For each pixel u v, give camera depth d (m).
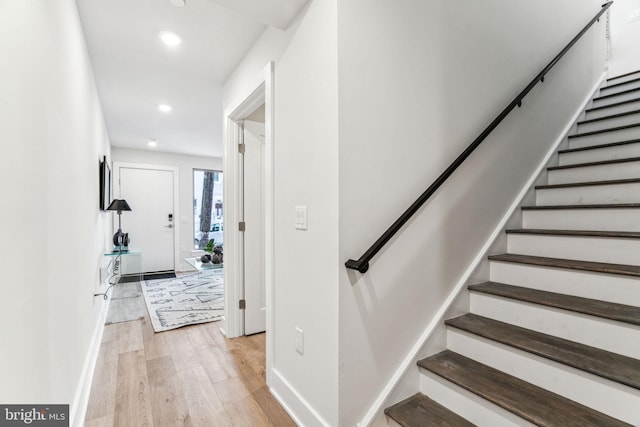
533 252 1.89
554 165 2.47
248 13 1.59
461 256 1.78
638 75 3.23
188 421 1.63
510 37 2.10
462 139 1.79
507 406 1.16
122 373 2.11
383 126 1.44
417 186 1.57
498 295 1.63
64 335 1.40
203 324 3.09
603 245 1.60
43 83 1.14
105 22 2.02
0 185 0.79
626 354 1.21
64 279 1.43
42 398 1.08
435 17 1.66
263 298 2.87
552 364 1.24
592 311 1.29
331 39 1.33
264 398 1.83
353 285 1.34
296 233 1.62
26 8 0.97
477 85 1.88
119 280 4.82
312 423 1.47
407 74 1.53
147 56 2.43
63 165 1.45
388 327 1.45
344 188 1.31
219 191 7.02
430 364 1.49
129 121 4.05
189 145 5.48
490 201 1.96
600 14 3.04
